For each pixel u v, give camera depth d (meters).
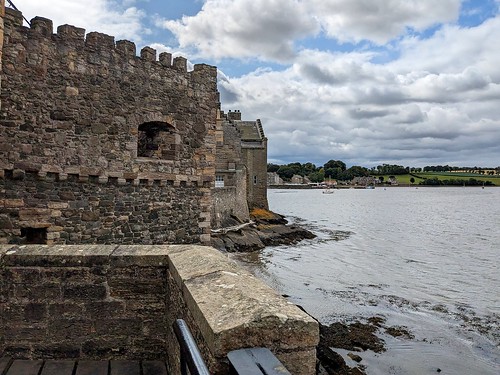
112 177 13.14
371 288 24.69
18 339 5.09
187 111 15.34
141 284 5.18
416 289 24.55
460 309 20.94
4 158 11.05
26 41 11.34
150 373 4.86
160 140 15.28
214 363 2.76
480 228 57.22
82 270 5.12
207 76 16.05
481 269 30.17
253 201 54.78
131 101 13.60
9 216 11.23
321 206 105.75
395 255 35.72
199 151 15.83
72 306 5.12
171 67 14.77
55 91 11.89
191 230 15.62
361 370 14.30
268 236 41.03
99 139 12.80
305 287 24.56
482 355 15.89
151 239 14.26
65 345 5.11
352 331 17.59
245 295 3.35
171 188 14.90
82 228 12.52
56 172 11.92
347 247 39.75
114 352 5.15
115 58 13.17
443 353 15.93
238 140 44.50
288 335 2.82
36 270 5.09
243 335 2.76
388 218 72.69
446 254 36.50
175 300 4.60
